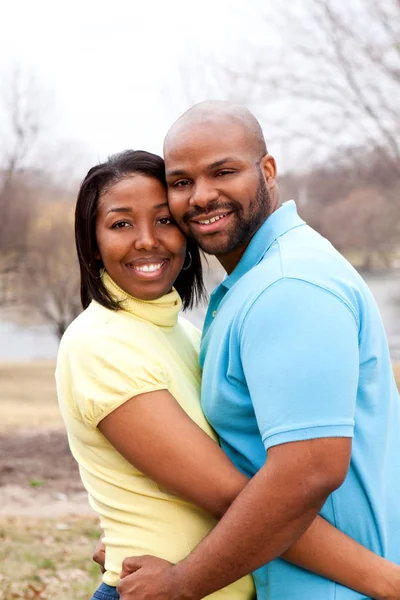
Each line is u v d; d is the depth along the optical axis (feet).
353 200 53.67
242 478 7.48
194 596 7.38
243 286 7.77
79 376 7.88
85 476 8.43
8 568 20.02
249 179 8.09
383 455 7.79
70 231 57.98
